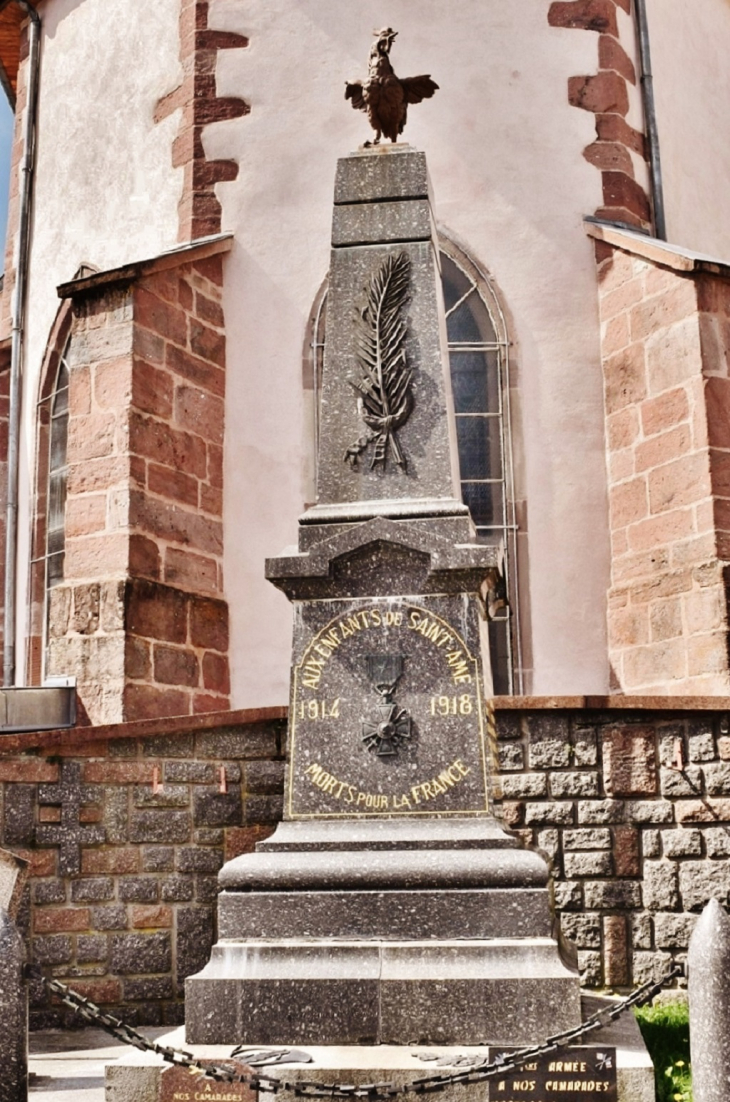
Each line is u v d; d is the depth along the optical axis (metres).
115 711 11.77
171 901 9.60
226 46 14.23
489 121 13.90
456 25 14.10
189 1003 6.52
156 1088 5.93
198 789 9.82
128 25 15.06
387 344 7.91
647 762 9.91
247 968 6.57
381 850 6.87
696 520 11.97
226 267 13.64
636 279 12.95
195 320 13.14
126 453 12.20
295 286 13.66
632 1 14.54
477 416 13.43
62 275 15.12
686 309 12.30
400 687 7.20
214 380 13.27
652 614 12.24
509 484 13.22
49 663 12.30
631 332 12.92
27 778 9.41
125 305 12.53
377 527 7.36
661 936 9.66
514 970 6.40
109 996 9.32
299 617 7.38
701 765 9.80
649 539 12.46
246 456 13.33
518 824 9.97
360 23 14.12
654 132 14.33
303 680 7.28
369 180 8.24
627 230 13.41
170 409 12.70
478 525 13.26
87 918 9.38
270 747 9.96
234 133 14.03
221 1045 6.42
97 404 12.48
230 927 6.75
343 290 8.08
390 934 6.64
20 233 15.77
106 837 9.52
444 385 7.83
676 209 14.55
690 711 9.88
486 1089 5.67
